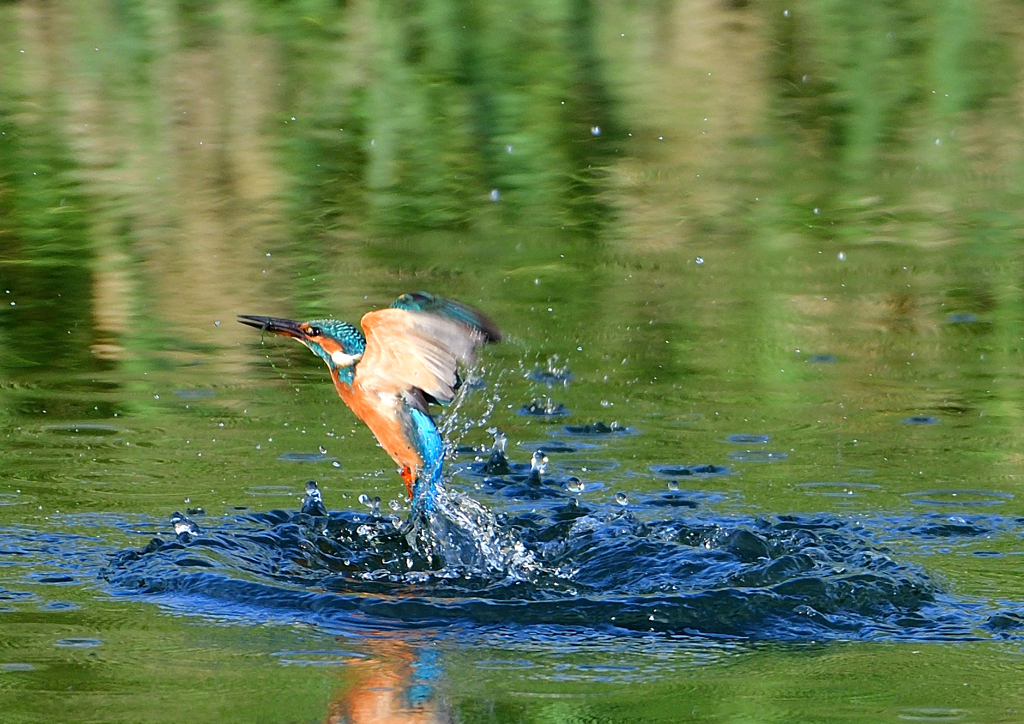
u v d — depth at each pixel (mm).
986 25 29922
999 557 9148
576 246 18344
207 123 23562
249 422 12227
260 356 14203
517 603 8289
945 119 24266
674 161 22031
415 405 9336
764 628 8047
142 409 12508
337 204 19922
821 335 15016
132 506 10016
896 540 9477
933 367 13984
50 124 23375
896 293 16453
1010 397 13023
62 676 7176
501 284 16672
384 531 9578
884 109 24750
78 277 16719
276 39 28484
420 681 7199
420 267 17266
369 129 23375
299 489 10508
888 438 11891
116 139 22703
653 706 6902
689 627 8047
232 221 19078
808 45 28656
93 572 8734
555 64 27109
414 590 8602
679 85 26094
